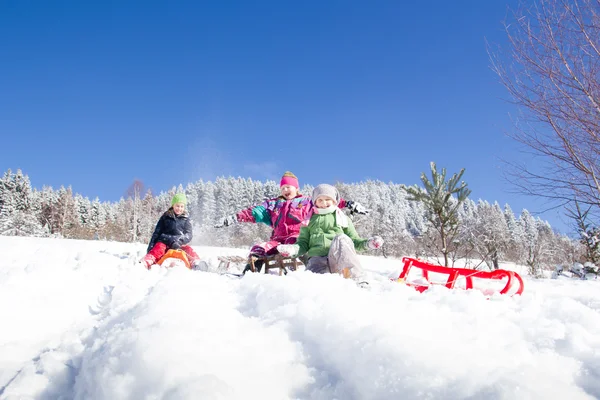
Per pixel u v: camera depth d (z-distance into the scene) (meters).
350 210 4.54
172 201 5.14
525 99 6.18
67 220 40.34
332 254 3.45
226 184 53.66
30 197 42.78
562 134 6.01
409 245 17.36
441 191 7.44
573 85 5.86
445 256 7.48
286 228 4.74
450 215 7.46
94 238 27.23
